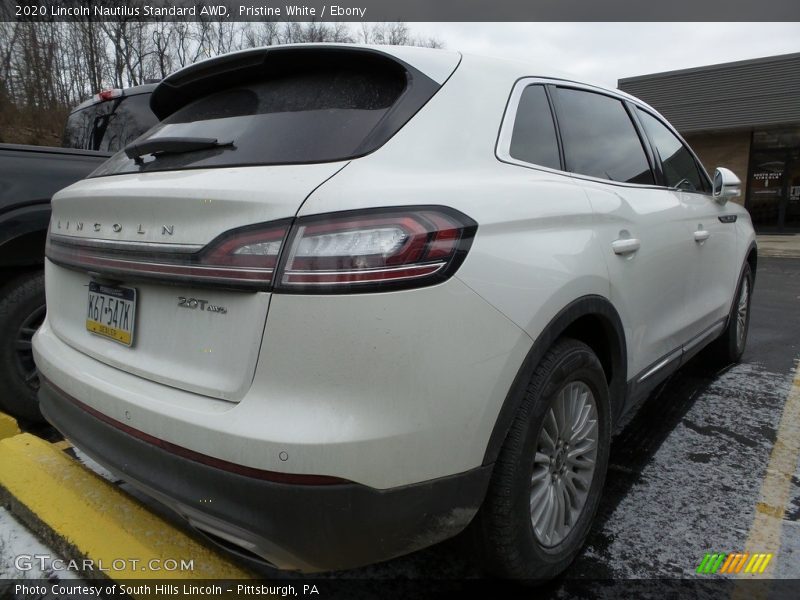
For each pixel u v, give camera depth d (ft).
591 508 6.93
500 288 5.12
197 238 4.87
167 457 4.95
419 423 4.59
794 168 54.80
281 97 6.18
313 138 5.36
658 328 8.54
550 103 7.39
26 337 9.55
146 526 6.63
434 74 5.89
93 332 6.34
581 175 7.40
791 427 10.52
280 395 4.51
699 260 10.02
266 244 4.57
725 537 7.28
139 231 5.35
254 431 4.44
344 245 4.45
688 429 10.48
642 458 9.41
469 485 5.04
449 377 4.72
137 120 14.60
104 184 6.15
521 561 5.78
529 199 5.88
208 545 6.50
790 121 51.19
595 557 6.91
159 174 5.76
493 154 6.02
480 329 4.92
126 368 5.66
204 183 5.05
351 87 5.92
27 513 7.03
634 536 7.31
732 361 13.62
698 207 10.32
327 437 4.33
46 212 9.39
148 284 5.49
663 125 10.69
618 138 8.78
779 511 7.84
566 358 5.96
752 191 57.21
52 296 7.29
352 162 4.96
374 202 4.61
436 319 4.63
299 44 6.14
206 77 7.02
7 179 9.17
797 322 19.36
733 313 12.73
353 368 4.41
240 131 5.90
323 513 4.40
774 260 38.93
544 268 5.65
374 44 6.08
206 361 4.99
